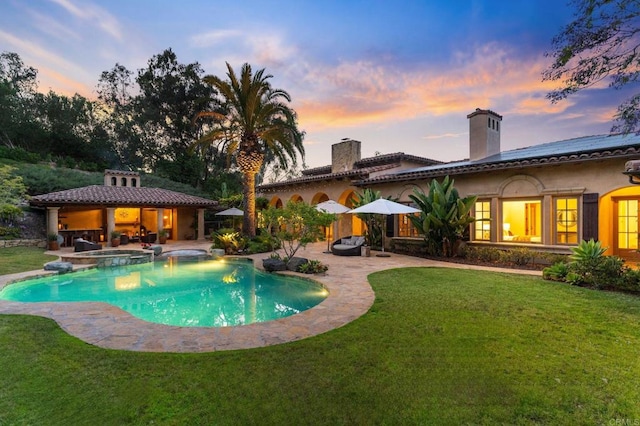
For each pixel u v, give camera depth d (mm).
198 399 3377
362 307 6777
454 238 13891
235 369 4023
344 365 4109
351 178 20547
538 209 13211
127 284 11016
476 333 5184
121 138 42500
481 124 16203
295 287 10234
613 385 3596
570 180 11547
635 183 8797
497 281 9195
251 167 19016
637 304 6742
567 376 3803
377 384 3641
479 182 14234
